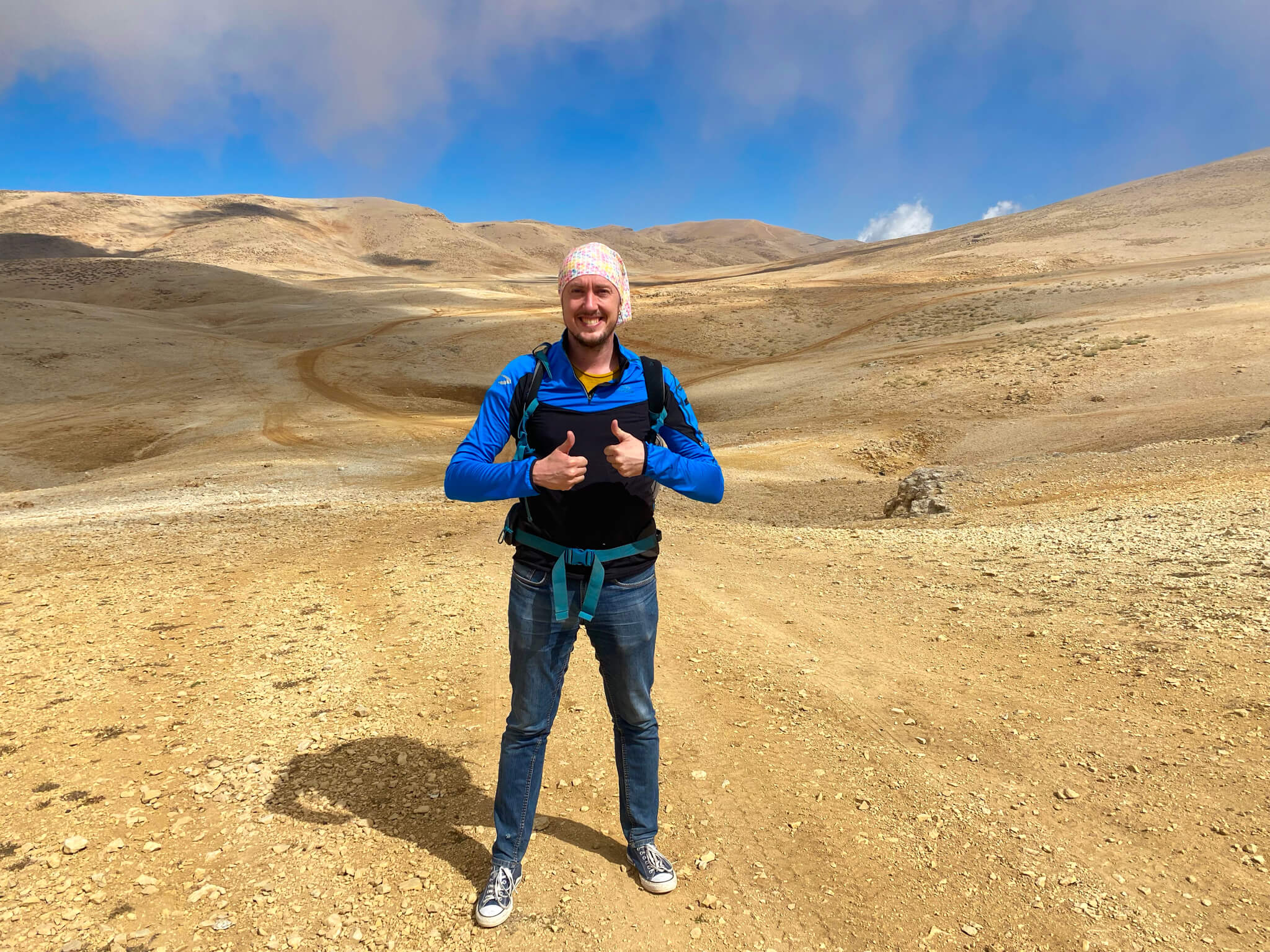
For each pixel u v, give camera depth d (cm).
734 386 4081
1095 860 232
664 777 292
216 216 17138
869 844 245
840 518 1500
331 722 334
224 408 3541
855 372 3831
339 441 2895
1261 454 1080
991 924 207
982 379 3216
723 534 862
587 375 200
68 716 337
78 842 237
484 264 16912
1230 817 246
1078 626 435
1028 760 295
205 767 291
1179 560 538
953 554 666
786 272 12344
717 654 431
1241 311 3522
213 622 489
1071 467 1318
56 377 3981
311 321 6444
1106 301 4769
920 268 9062
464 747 311
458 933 204
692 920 212
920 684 378
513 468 183
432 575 619
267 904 213
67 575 635
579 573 198
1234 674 342
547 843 246
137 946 195
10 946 193
